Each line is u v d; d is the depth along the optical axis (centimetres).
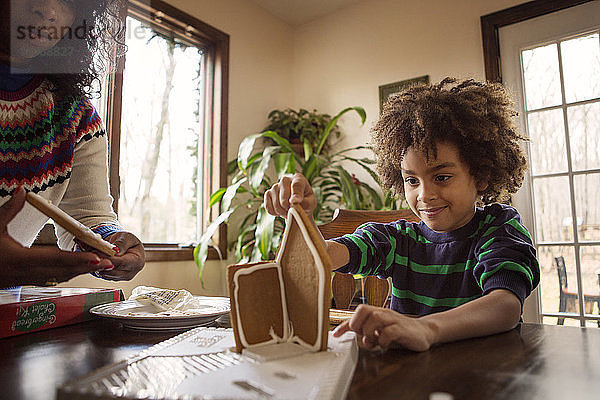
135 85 197
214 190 229
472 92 91
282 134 260
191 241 218
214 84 237
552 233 196
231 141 241
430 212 84
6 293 67
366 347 48
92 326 68
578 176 192
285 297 52
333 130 267
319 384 34
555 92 200
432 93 90
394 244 99
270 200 61
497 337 55
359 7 267
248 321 48
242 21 255
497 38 214
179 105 219
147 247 196
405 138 88
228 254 233
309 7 271
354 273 94
